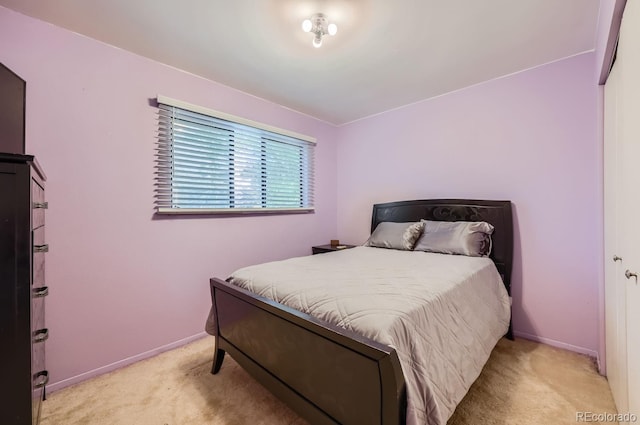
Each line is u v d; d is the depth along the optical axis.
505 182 2.44
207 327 1.94
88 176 1.86
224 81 2.51
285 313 1.28
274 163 3.08
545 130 2.24
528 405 1.53
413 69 2.31
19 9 1.59
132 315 2.05
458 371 1.25
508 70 2.34
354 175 3.64
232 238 2.67
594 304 2.05
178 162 2.30
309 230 3.47
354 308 1.18
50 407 1.57
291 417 1.47
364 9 1.60
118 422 1.45
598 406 1.51
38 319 1.28
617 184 1.47
